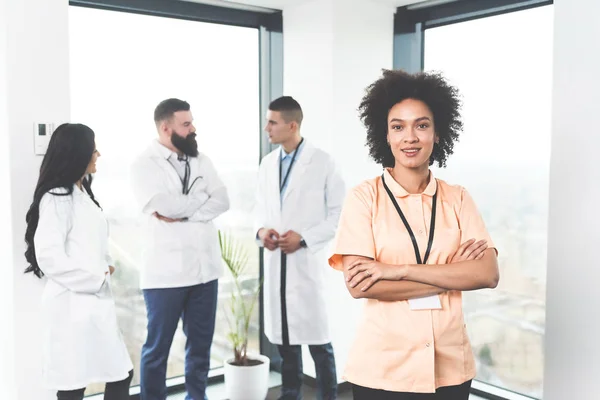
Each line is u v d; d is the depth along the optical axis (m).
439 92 1.88
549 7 3.14
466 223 1.90
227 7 3.79
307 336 3.32
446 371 1.80
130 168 3.20
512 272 3.39
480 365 3.57
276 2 3.70
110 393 2.62
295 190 3.32
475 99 3.55
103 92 3.38
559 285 2.64
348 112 3.69
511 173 3.37
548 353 2.70
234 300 3.95
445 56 3.72
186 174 3.22
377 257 1.89
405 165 1.86
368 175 3.83
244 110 3.98
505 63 3.37
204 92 3.78
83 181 2.65
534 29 3.22
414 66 3.86
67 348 2.44
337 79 3.62
